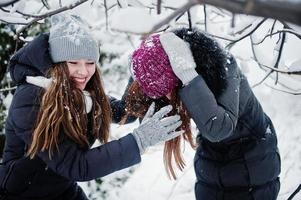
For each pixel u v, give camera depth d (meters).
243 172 1.82
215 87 1.60
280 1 0.37
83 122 1.65
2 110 3.75
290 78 2.41
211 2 0.41
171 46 1.60
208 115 1.54
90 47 1.63
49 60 1.60
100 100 1.79
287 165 3.19
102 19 3.57
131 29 0.56
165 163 1.85
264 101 3.78
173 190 3.23
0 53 3.78
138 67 1.66
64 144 1.55
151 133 1.57
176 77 1.63
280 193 2.95
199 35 1.63
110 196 3.35
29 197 1.71
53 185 1.73
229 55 1.67
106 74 4.01
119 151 1.55
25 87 1.60
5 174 1.68
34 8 2.51
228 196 1.88
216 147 1.87
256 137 1.81
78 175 1.55
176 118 1.61
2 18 1.86
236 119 1.64
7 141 1.69
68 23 1.62
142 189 3.30
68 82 1.60
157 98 1.71
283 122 3.58
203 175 1.94
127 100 1.84
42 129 1.52
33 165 1.65
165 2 2.04
